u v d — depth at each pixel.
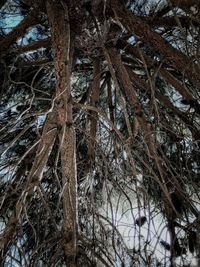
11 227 2.21
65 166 2.30
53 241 2.37
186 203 2.60
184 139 2.80
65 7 2.51
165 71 3.03
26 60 3.46
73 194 2.27
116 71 3.14
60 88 2.37
